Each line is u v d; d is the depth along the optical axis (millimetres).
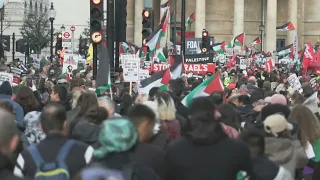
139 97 29500
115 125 13422
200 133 14883
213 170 14617
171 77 37875
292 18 178875
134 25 175125
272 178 16391
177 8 177250
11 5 173000
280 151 18375
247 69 103688
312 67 75375
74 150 15445
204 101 15711
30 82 45750
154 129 18469
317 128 21578
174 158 14898
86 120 20984
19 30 170000
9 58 164875
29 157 15297
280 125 18750
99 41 46344
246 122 25000
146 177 13188
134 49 95812
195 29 173625
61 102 27172
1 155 12227
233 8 182250
